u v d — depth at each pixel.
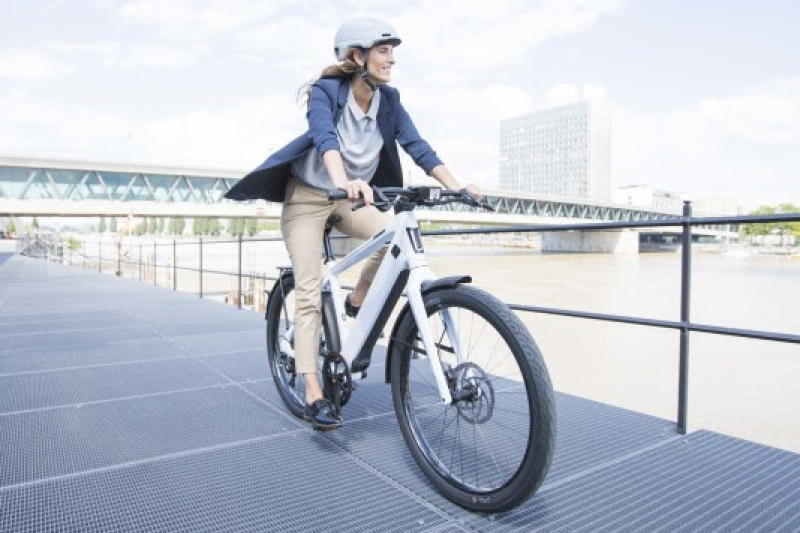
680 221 2.61
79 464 2.31
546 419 1.65
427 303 1.96
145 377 3.76
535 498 2.00
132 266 30.38
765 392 15.69
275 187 2.47
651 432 2.65
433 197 1.97
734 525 1.81
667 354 20.61
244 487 2.09
